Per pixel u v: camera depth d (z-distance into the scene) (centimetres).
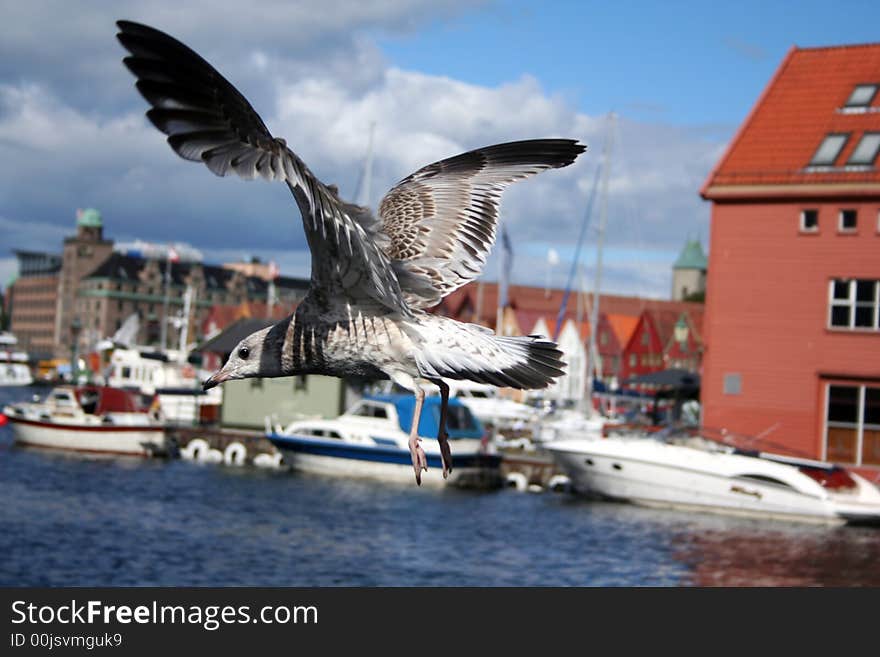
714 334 3756
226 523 2606
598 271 5394
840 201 3600
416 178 551
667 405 5531
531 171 535
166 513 2753
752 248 3719
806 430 3606
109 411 4431
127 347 6612
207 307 19838
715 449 3114
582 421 4984
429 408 3775
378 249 413
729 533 2664
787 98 3953
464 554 2273
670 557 2308
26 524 2469
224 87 350
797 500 2895
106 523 2534
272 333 541
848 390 3578
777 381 3656
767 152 3778
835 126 3778
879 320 3547
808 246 3641
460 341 508
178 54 339
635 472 3105
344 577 1981
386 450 3719
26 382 12294
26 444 4409
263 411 4631
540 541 2470
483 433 3822
